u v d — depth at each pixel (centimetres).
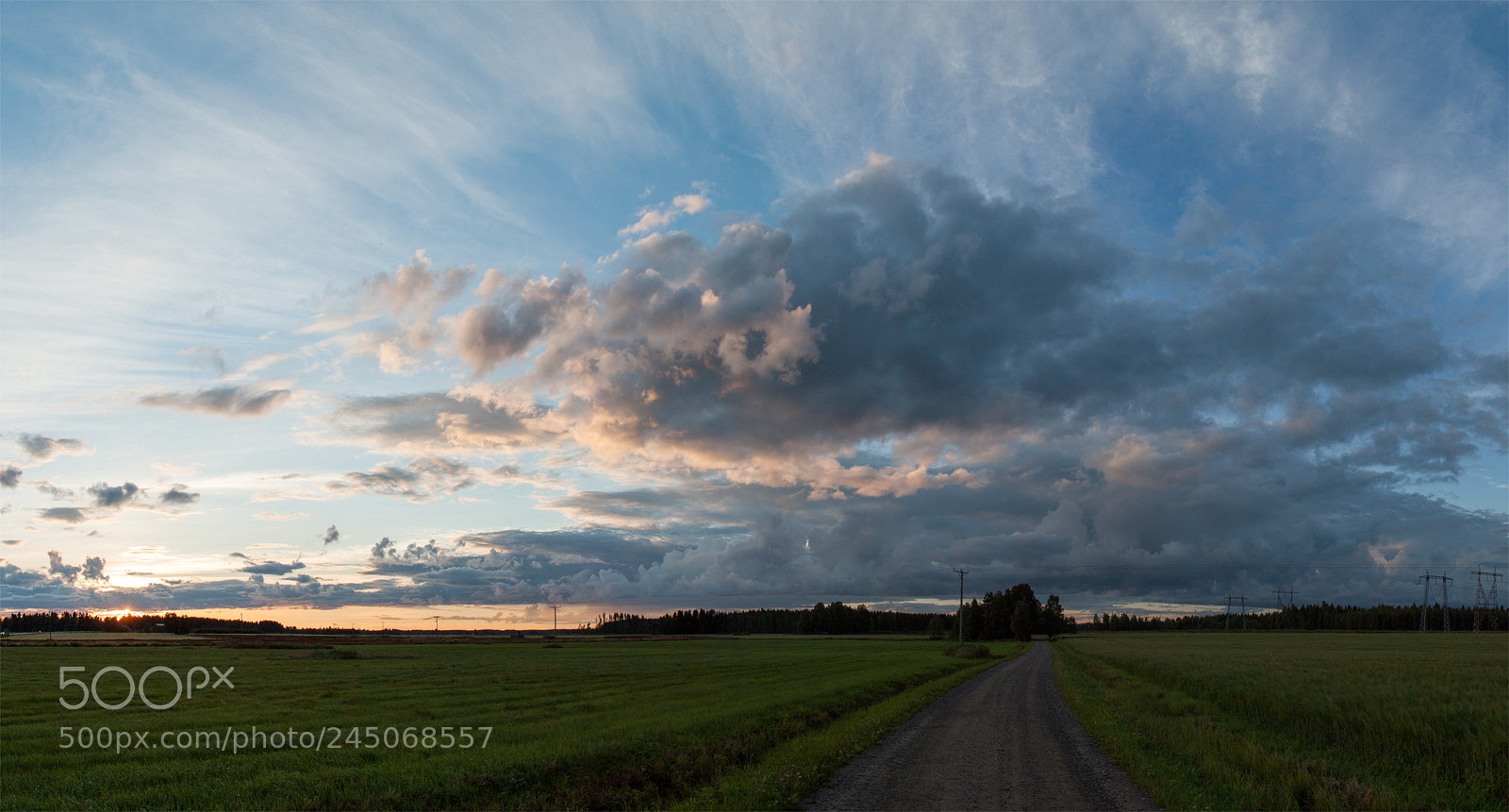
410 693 3806
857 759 1838
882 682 4078
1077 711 2933
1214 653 6981
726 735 2105
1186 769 1639
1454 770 1714
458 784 1526
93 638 18275
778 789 1413
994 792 1462
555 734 2178
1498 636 15025
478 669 6056
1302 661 5047
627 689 3909
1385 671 3856
